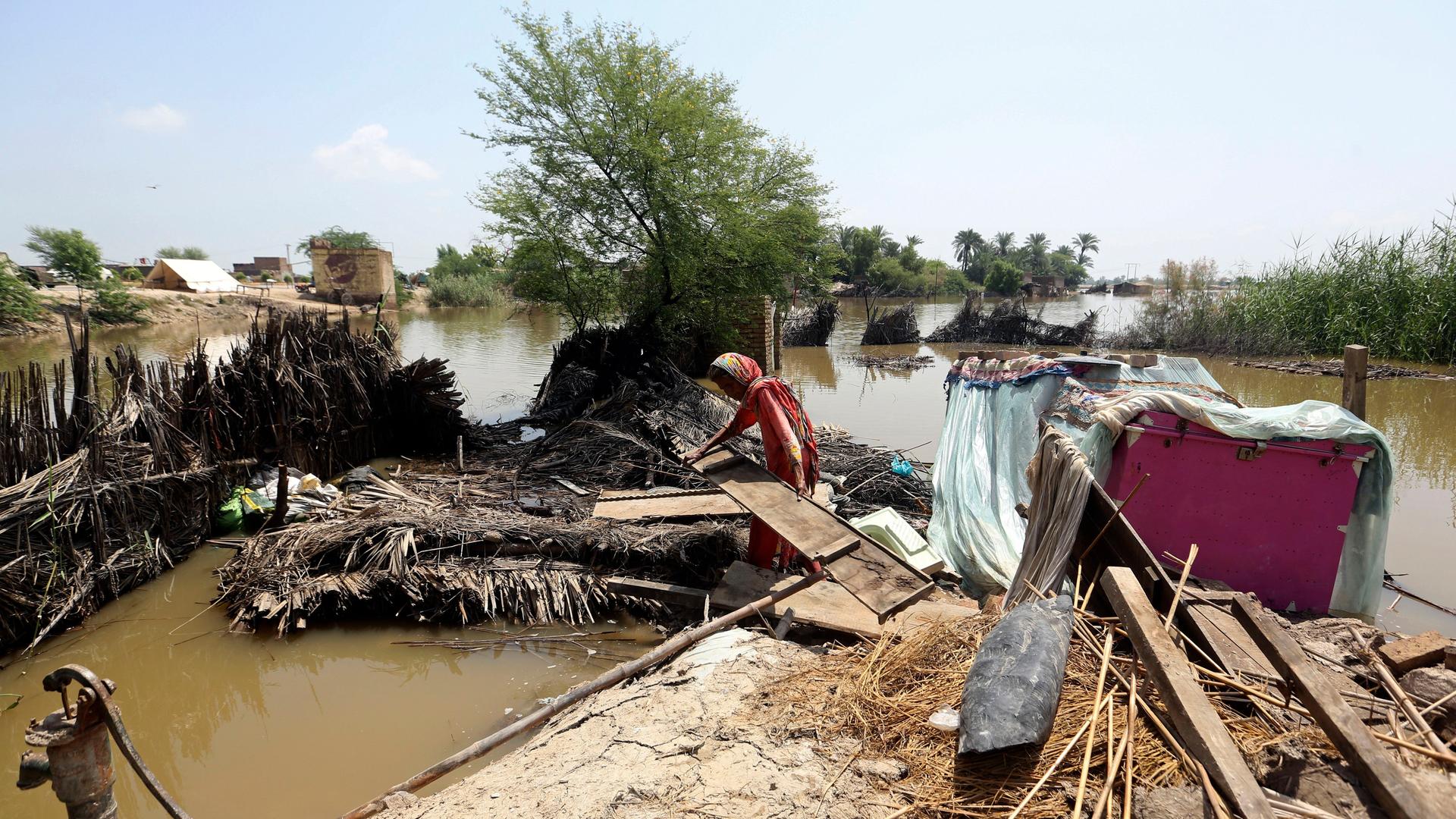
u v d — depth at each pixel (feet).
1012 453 22.91
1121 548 12.76
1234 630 11.65
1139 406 17.49
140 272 154.71
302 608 18.11
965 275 366.43
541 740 11.90
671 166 46.29
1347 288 70.08
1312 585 17.22
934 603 15.35
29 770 7.99
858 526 19.63
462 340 84.79
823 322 88.94
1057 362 24.67
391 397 33.40
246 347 27.73
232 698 15.70
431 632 18.19
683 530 20.36
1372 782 7.47
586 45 45.55
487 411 45.29
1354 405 21.54
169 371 23.61
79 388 20.34
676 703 11.62
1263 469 17.03
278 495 22.15
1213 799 7.72
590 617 18.45
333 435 29.71
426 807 10.23
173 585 20.33
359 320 112.88
